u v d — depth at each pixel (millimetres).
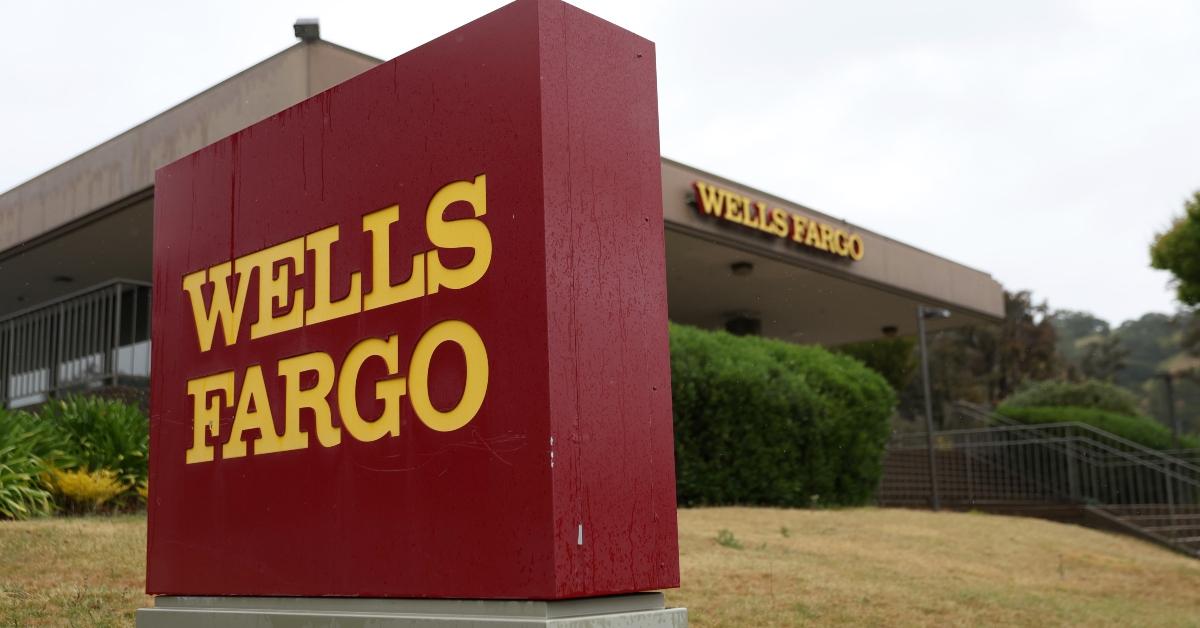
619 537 3275
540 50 3355
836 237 20328
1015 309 48188
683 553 9141
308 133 4215
